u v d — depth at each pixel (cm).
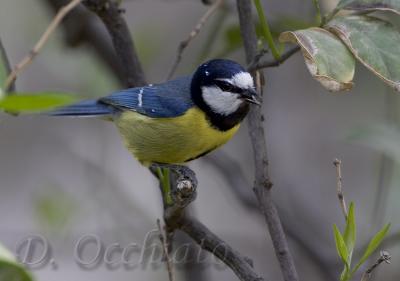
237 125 864
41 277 1142
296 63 1214
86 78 1016
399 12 610
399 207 962
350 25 605
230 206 1258
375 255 923
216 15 1038
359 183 1200
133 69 845
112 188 1091
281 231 604
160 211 1169
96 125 1273
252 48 690
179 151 867
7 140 1246
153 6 1235
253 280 622
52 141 1253
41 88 1172
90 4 776
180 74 1184
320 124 1220
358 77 1135
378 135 858
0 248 441
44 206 1012
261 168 623
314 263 1010
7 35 1080
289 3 1148
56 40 1019
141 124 864
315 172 1207
